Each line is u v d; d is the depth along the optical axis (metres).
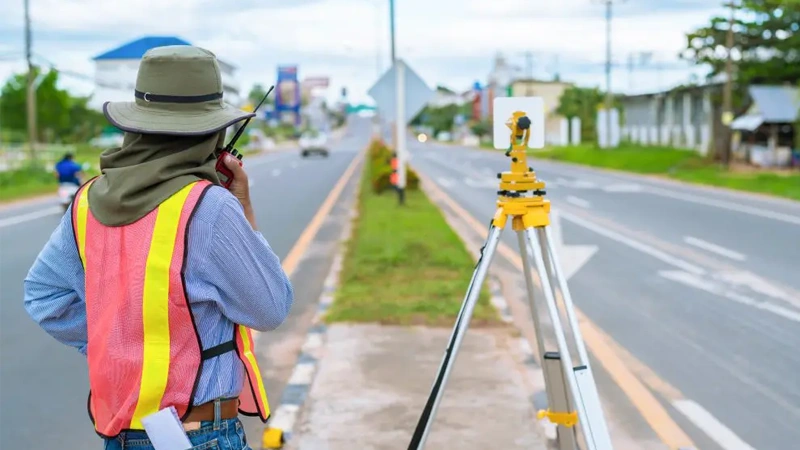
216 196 2.39
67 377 7.13
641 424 6.05
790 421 6.15
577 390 3.58
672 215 20.28
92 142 65.44
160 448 2.34
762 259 13.57
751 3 37.34
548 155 59.66
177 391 2.36
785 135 40.84
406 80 19.70
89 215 2.42
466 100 131.25
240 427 2.50
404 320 8.59
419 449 3.72
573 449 4.54
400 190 20.30
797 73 39.03
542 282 3.75
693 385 7.00
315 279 11.55
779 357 7.84
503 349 7.61
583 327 8.95
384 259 11.72
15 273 12.09
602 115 58.56
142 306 2.33
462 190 28.59
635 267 12.72
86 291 2.41
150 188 2.37
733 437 5.82
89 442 5.67
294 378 6.79
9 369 7.36
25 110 51.28
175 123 2.40
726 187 29.97
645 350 8.06
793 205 23.19
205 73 2.44
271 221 18.28
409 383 6.59
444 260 11.68
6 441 5.66
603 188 29.78
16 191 26.84
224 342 2.44
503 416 5.82
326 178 33.78
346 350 7.59
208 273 2.36
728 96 37.34
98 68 50.38
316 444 5.37
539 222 3.83
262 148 79.12
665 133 55.53
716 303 10.20
